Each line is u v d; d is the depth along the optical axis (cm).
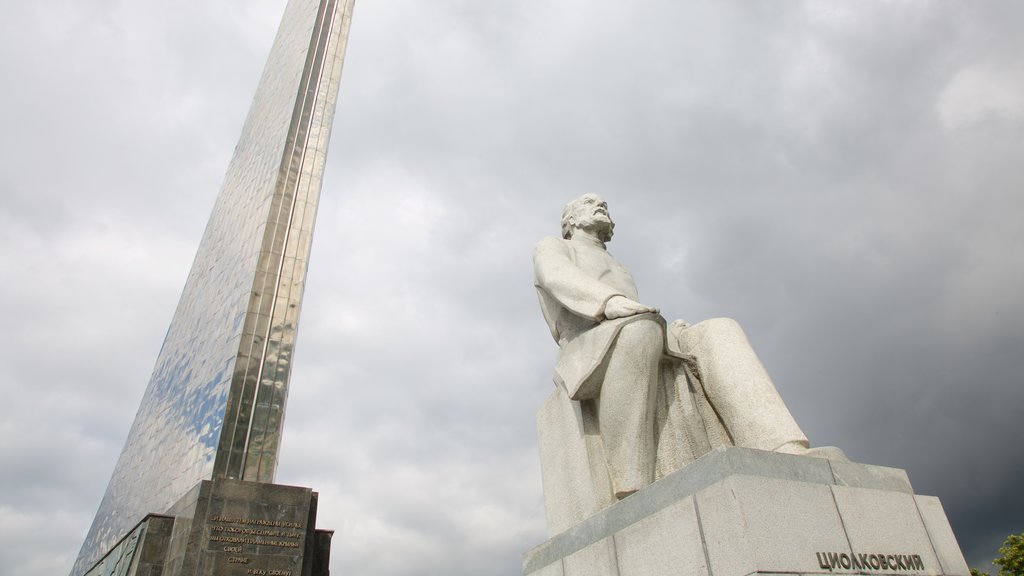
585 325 490
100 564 1969
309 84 3003
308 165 2694
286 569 1402
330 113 2934
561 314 520
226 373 2106
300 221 2509
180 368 2875
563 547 434
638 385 438
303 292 2320
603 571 377
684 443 451
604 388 448
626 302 456
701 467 329
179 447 2316
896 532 334
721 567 298
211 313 2662
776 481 314
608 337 447
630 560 357
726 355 460
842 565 305
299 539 1451
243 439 1939
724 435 455
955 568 340
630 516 372
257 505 1448
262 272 2311
